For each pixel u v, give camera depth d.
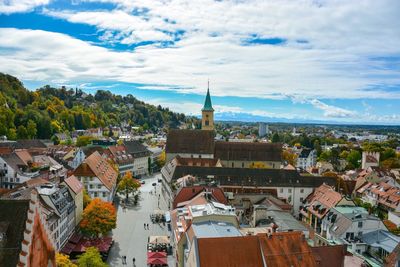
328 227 98.00
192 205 85.31
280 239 62.19
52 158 158.62
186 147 167.25
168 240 88.56
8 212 34.62
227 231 67.44
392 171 195.12
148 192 156.75
